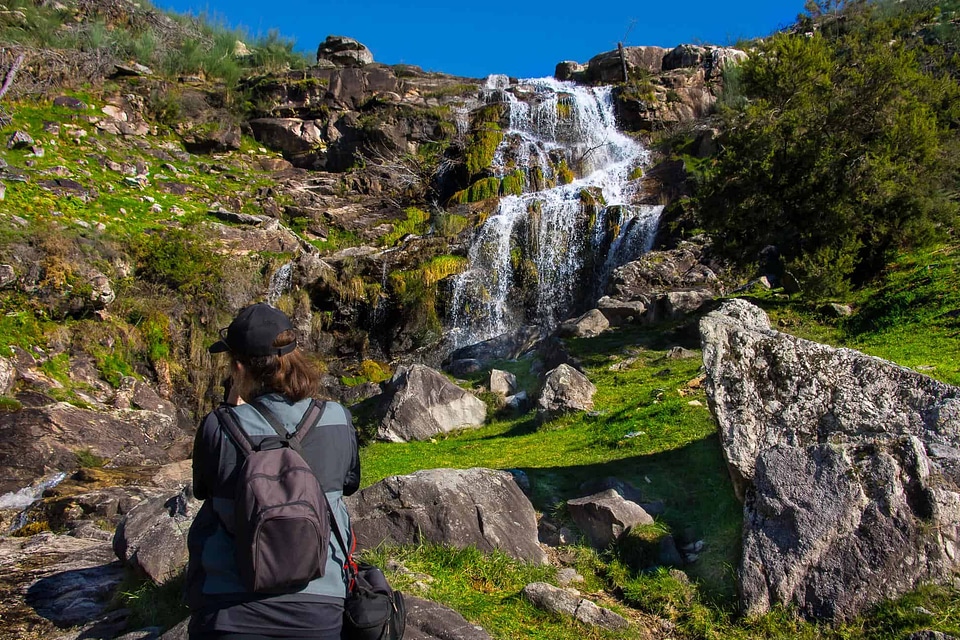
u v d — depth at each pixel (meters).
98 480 12.32
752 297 15.96
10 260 18.12
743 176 15.48
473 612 4.34
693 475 6.72
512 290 23.59
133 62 32.41
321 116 32.34
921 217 14.44
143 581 5.33
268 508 2.25
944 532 4.24
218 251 23.41
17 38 29.16
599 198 24.92
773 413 5.06
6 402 14.68
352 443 2.68
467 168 28.73
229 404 2.67
